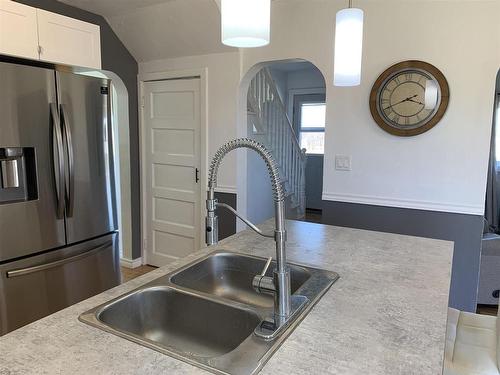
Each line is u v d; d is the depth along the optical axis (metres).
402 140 2.70
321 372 0.82
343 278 1.38
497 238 2.88
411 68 2.59
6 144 2.12
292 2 2.90
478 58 2.44
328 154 2.96
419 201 2.71
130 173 3.79
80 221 2.56
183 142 3.57
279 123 4.82
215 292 1.63
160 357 0.87
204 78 3.34
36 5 2.77
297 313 1.09
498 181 4.81
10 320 2.21
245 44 1.39
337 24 1.62
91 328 1.00
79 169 2.53
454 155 2.57
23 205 2.23
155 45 3.41
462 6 2.44
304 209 5.94
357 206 2.91
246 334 1.12
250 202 4.37
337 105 2.87
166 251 3.85
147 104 3.73
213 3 2.79
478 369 1.43
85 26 2.66
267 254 1.64
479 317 1.83
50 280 2.40
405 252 1.70
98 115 2.63
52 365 0.83
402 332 1.00
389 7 2.62
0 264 2.14
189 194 3.60
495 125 4.66
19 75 2.16
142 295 1.25
